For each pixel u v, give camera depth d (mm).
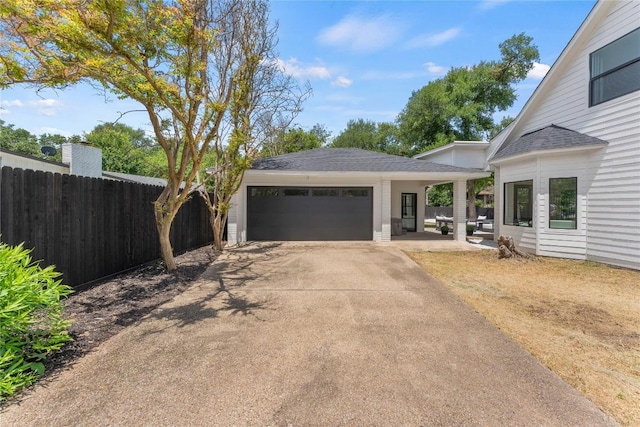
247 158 9438
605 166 8250
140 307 4652
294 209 12227
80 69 4629
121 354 3232
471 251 10266
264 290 5656
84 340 3516
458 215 12719
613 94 8180
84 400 2490
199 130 6426
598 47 8586
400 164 12625
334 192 12320
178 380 2781
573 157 8914
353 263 8047
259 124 10758
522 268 7734
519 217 10773
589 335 3857
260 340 3613
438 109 24672
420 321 4234
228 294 5398
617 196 7984
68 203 5160
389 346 3488
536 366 3090
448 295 5422
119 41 4340
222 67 7906
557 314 4578
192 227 10102
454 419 2320
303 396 2572
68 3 3852
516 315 4520
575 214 8930
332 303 4965
